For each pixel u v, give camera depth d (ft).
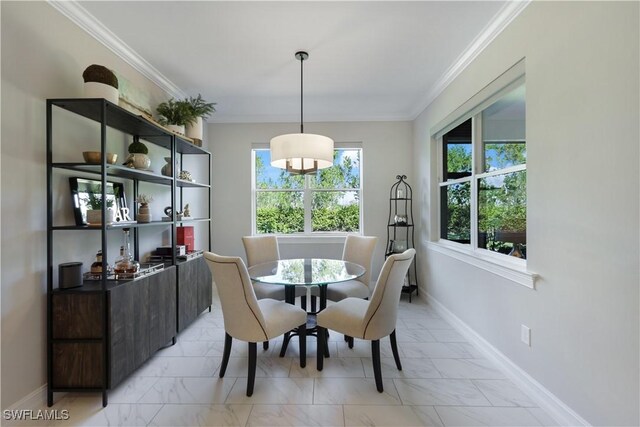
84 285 6.11
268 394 6.08
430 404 5.75
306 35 7.39
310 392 6.13
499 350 7.07
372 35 7.39
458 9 6.43
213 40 7.57
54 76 5.97
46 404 5.68
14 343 5.20
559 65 5.21
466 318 8.75
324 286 8.20
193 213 12.51
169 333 8.01
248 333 6.05
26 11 5.40
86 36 6.78
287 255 13.89
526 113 6.05
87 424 5.25
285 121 13.91
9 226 5.09
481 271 7.87
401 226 12.89
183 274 8.82
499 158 7.57
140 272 6.83
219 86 10.39
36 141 5.57
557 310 5.32
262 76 9.65
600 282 4.49
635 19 3.94
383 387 6.28
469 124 9.12
